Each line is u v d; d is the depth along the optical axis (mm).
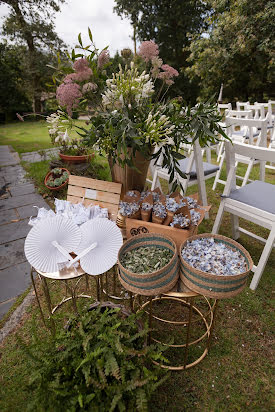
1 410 1146
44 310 1625
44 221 1207
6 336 1477
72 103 1220
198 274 1034
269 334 1491
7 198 3238
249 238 2352
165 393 1213
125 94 1270
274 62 6891
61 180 3248
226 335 1486
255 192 1838
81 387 916
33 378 947
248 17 6586
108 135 1301
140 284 1047
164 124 1226
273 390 1226
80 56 1235
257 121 2158
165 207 1333
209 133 1308
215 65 7930
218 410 1154
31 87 12836
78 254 1234
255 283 1758
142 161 1448
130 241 1262
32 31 11586
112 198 1542
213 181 3643
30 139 7004
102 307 1277
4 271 1972
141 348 1116
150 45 1311
